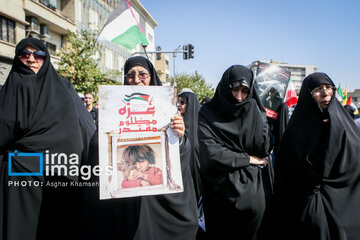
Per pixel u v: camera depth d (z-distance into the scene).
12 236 1.89
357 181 2.20
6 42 11.66
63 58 10.51
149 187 1.69
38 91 2.10
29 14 13.34
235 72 2.39
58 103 2.13
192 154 3.31
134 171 1.68
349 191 2.18
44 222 2.00
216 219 2.48
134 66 2.08
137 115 1.73
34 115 2.04
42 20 14.19
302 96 2.42
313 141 2.26
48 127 2.04
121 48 22.86
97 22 19.77
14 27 12.44
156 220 1.96
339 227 2.08
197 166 3.25
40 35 14.31
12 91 2.03
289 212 2.33
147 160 1.71
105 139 1.68
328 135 2.19
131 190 1.66
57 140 2.05
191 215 2.07
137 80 2.03
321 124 2.27
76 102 2.49
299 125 2.36
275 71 3.24
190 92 3.83
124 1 4.45
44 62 2.17
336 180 2.19
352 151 2.17
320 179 2.19
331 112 2.22
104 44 20.19
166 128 1.75
